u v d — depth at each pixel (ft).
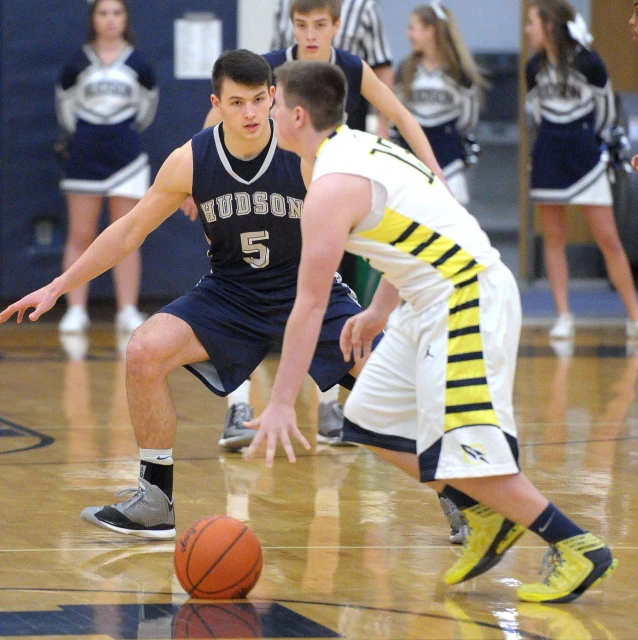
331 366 31.50
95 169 69.56
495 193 98.48
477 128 97.50
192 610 22.59
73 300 73.77
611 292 98.53
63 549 27.17
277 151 30.12
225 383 30.58
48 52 75.82
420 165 23.48
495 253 23.16
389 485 34.04
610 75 102.32
